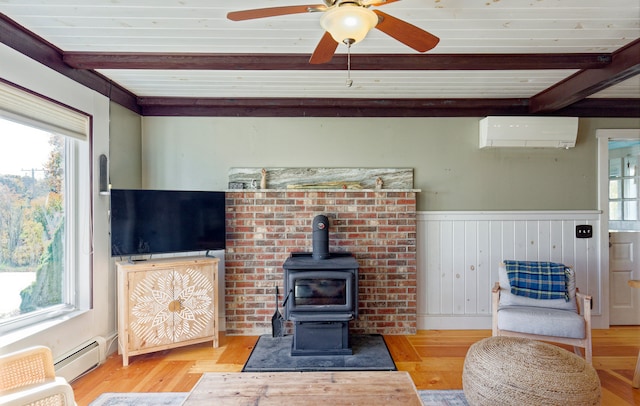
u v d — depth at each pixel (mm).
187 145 3561
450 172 3576
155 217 2953
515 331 2658
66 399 1653
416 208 3559
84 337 2680
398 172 3549
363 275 3428
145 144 3549
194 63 2469
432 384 2475
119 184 3178
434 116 3586
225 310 3471
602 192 3557
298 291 2910
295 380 1845
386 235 3432
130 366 2754
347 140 3578
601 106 3523
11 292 2248
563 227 3551
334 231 3420
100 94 2896
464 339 3285
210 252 3531
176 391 2393
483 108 3557
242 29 2117
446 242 3557
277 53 2457
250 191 3400
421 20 1993
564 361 1891
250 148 3568
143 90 3258
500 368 1880
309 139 3576
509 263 3119
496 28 2084
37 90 2252
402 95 3395
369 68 2520
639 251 3682
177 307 2910
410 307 3436
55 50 2389
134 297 2760
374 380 1849
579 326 2549
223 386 1780
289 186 3516
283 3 1838
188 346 3141
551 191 3574
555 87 3086
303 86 3131
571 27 2070
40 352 1749
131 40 2260
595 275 3543
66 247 2674
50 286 2539
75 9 1895
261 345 3109
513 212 3541
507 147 3543
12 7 1870
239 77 2926
